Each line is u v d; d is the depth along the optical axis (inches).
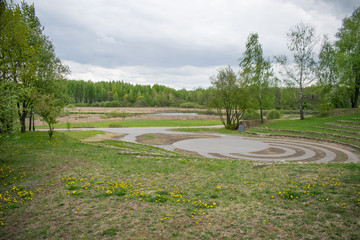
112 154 723.4
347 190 334.3
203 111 4052.7
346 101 1973.4
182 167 551.2
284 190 354.9
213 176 466.0
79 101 5506.9
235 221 256.8
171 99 5615.2
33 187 400.5
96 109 3831.2
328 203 293.3
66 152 727.1
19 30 809.5
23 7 1167.0
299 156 746.2
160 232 233.0
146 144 1010.1
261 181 417.4
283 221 252.4
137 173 494.6
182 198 335.3
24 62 894.4
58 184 414.3
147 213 281.7
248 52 1692.9
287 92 1724.9
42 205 314.3
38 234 233.5
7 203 324.2
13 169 509.7
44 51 1123.3
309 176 428.5
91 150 787.4
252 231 232.8
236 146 964.0
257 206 298.4
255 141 1106.7
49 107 937.5
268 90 1771.7
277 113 2244.1
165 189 382.3
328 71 1582.2
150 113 3558.1
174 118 2751.0
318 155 750.5
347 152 783.7
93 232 235.3
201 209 293.6
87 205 310.7
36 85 1058.1
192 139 1179.9
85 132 1392.7
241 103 1619.1
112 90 5851.4
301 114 1622.8
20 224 257.9
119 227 244.8
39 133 1072.8
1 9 742.5
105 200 329.1
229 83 1648.6
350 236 215.5
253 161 646.5
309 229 232.4
